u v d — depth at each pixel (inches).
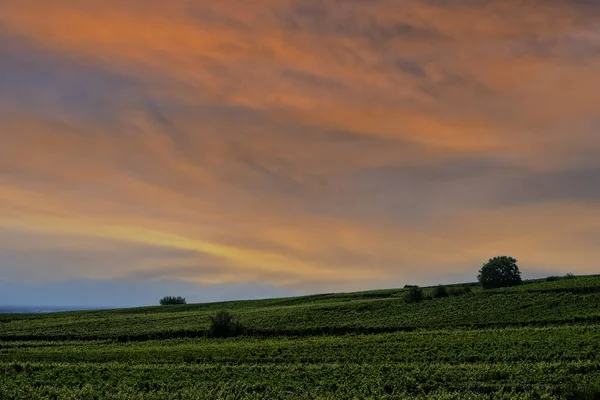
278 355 2297.0
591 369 1712.6
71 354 2508.6
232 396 1552.7
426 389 1627.7
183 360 2274.9
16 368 2108.8
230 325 3095.5
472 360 2014.0
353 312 3550.7
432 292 3917.3
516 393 1486.2
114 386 1787.6
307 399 1528.1
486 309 3250.5
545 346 2118.6
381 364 2003.0
